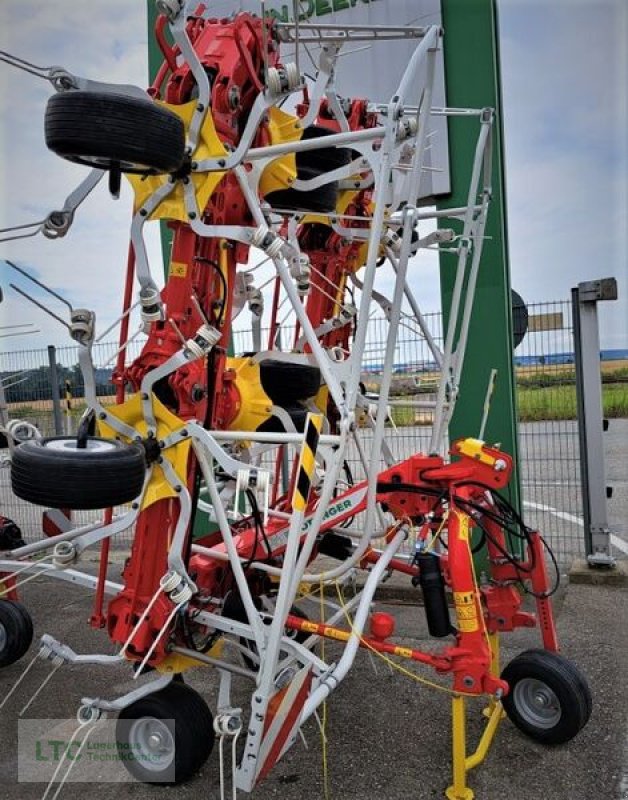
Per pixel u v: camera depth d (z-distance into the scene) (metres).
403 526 3.16
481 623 2.70
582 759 2.99
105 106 2.21
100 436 2.83
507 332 4.93
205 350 2.63
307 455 2.44
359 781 2.89
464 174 4.92
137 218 2.63
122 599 2.89
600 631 4.31
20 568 3.34
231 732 2.56
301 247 4.13
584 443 5.30
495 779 2.87
